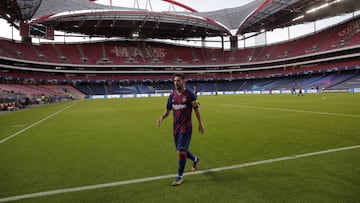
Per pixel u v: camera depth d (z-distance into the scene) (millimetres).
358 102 20031
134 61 72375
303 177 3703
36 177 4035
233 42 85000
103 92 65750
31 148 6281
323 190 3213
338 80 54469
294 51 69688
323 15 60062
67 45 70000
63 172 4273
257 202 2922
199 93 67562
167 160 4922
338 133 7230
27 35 59000
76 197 3217
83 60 67188
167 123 10820
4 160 5125
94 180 3844
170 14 60031
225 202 2945
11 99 25922
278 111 14445
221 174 3980
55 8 52688
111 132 8633
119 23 63469
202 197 3113
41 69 60031
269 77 74312
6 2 43000
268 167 4250
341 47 56281
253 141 6473
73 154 5574
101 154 5520
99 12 54906
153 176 3977
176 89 3916
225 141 6590
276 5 52344
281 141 6348
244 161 4664
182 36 80438
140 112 16516
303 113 12938
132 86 71500
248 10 65062
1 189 3537
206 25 69250
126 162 4824
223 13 71000
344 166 4168
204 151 5539
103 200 3104
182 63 76562
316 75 63562
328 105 17625
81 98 58406
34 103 36156
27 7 44531
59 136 8039
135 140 7090
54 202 3088
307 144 5902
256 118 11508
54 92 54750
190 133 3797
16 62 55000
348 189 3227
